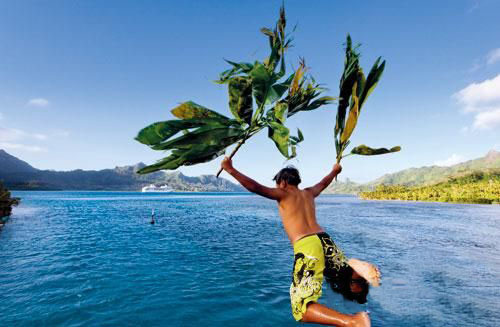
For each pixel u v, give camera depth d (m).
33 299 9.88
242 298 10.20
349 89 2.71
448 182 156.25
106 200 104.44
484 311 9.21
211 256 17.00
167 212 53.34
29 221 34.72
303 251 2.52
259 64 2.01
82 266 14.32
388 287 11.44
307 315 2.21
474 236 25.80
